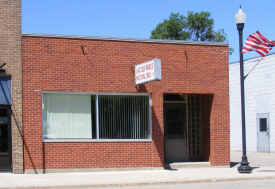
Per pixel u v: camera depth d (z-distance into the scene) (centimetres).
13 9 1445
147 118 1587
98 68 1522
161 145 1570
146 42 1580
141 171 1513
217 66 1656
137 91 1555
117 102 1560
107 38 1535
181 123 1742
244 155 1480
